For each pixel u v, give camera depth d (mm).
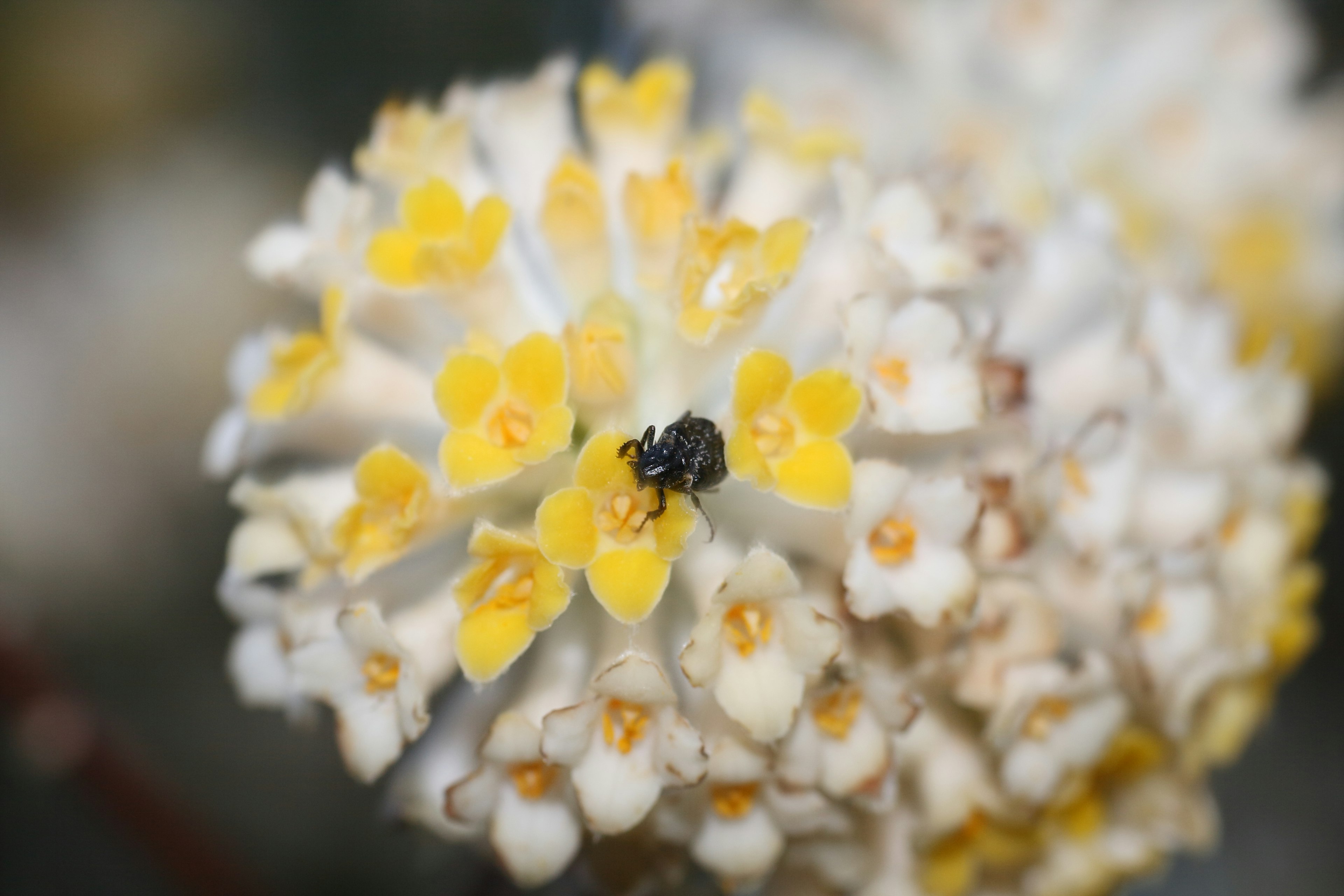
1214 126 258
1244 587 205
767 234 182
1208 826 205
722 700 175
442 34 333
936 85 260
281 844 323
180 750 325
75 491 324
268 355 196
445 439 177
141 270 338
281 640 192
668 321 188
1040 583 190
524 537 175
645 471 174
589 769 177
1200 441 205
